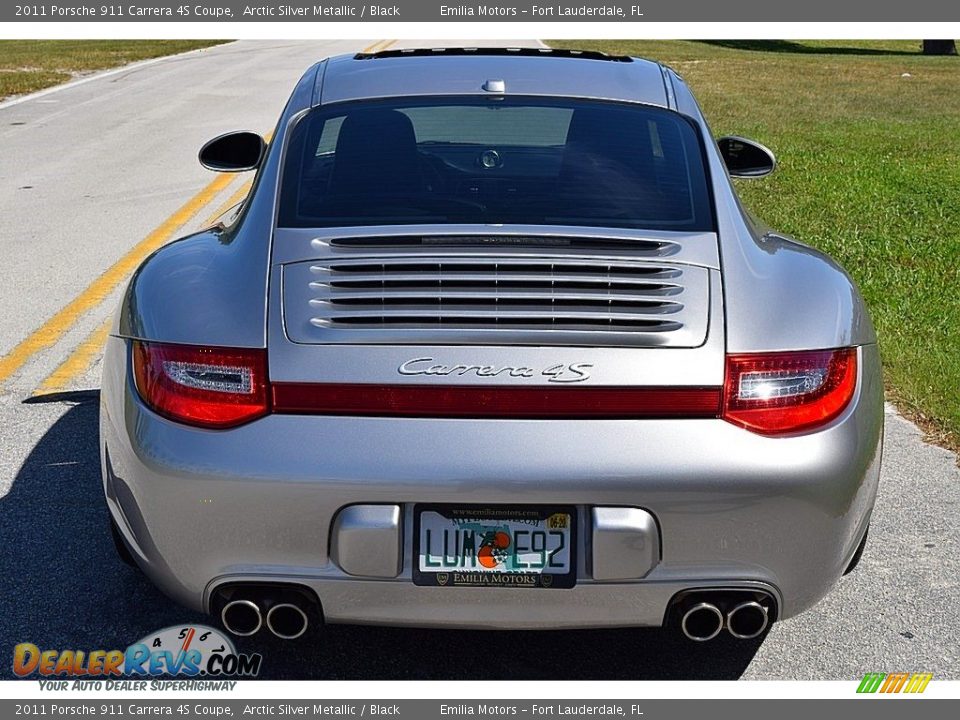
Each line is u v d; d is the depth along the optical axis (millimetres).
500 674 2865
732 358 2449
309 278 2604
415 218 2828
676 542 2387
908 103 19719
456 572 2404
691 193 2963
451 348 2424
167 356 2508
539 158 3033
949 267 7207
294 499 2363
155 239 7680
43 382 4848
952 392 4879
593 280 2582
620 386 2381
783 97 20516
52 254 7234
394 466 2334
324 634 3041
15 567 3297
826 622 3117
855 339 2639
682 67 28000
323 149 3086
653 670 2893
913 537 3600
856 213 8883
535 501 2342
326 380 2387
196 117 15039
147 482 2467
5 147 12352
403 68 3496
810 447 2420
